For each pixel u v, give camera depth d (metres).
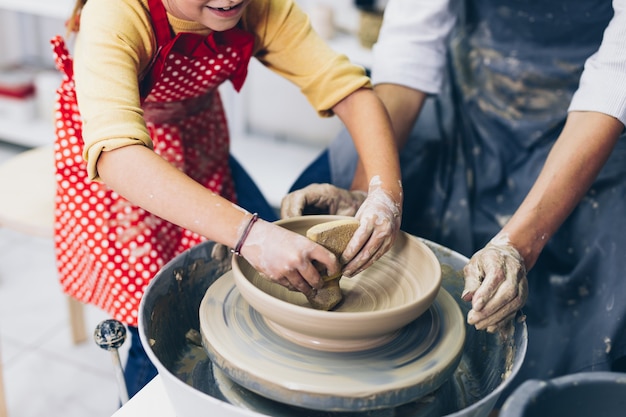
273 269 0.92
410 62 1.46
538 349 1.41
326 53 1.29
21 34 3.64
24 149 3.56
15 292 2.59
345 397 0.86
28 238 2.97
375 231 0.98
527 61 1.50
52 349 2.31
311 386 0.87
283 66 1.32
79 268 1.41
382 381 0.88
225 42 1.23
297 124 3.27
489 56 1.55
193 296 1.15
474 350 1.11
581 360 1.32
